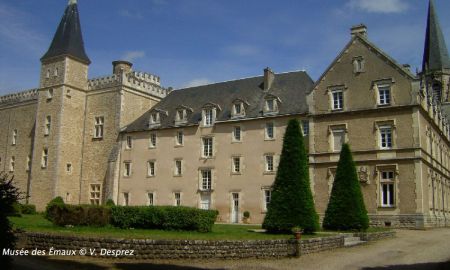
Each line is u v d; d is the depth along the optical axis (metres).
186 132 51.62
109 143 56.78
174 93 60.50
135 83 59.09
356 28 40.81
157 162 52.97
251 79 53.97
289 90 48.28
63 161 56.84
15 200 12.65
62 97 57.78
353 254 21.09
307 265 17.97
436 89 73.62
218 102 52.62
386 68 38.53
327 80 41.16
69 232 20.42
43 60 60.75
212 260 18.45
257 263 18.17
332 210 29.27
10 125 68.12
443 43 75.69
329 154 39.62
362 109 38.66
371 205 37.19
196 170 49.88
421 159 36.03
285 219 23.97
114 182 54.91
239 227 31.20
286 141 25.42
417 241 26.75
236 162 47.66
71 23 61.19
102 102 58.66
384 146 37.69
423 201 35.69
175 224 23.44
